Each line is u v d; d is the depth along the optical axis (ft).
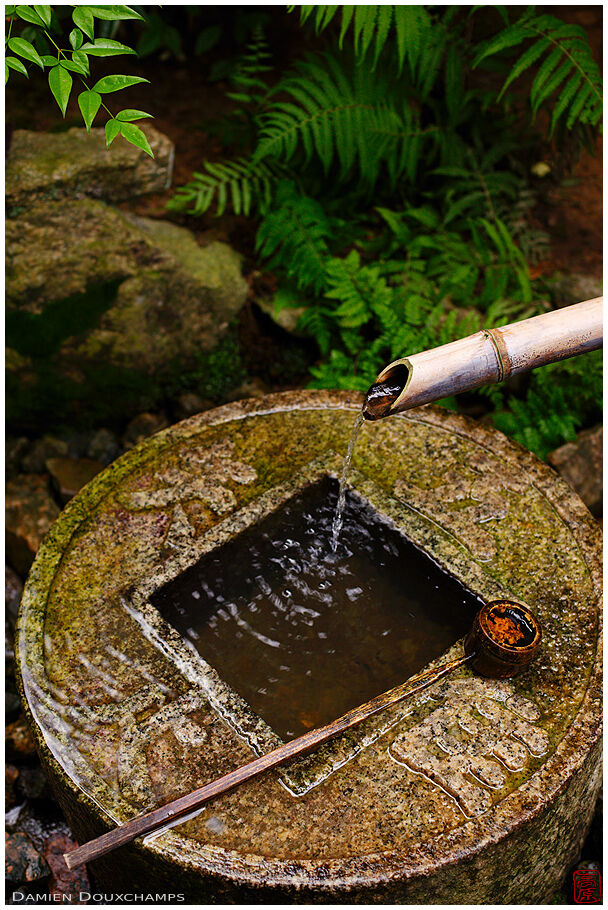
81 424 13.61
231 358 13.84
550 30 12.10
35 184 12.46
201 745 7.20
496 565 8.50
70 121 14.07
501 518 8.93
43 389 13.19
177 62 17.24
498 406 12.33
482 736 7.22
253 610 8.48
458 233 14.39
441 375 7.29
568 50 11.80
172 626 8.21
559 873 8.19
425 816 6.72
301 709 7.66
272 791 6.91
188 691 7.58
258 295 13.87
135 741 7.23
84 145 12.98
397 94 13.70
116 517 8.98
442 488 9.21
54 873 8.95
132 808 6.81
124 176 13.02
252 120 14.61
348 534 9.04
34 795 9.55
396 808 6.77
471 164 14.44
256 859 6.48
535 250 14.24
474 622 7.66
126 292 12.79
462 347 7.44
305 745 7.07
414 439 9.75
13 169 12.50
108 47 7.72
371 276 12.51
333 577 8.71
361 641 8.18
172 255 13.02
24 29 10.95
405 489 9.20
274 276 13.98
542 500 9.10
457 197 14.70
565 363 12.10
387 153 13.38
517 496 9.14
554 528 8.84
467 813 6.73
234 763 7.07
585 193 15.48
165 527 8.87
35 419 13.44
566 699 7.48
